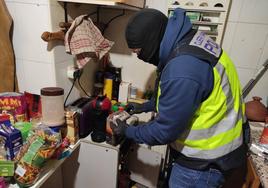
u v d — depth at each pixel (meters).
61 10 1.12
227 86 0.85
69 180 1.35
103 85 1.60
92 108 1.22
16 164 0.83
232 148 0.90
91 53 1.21
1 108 1.05
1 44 1.09
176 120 0.76
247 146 1.03
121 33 1.60
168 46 0.82
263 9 1.36
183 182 0.97
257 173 0.97
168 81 0.74
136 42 0.89
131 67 1.68
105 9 1.55
